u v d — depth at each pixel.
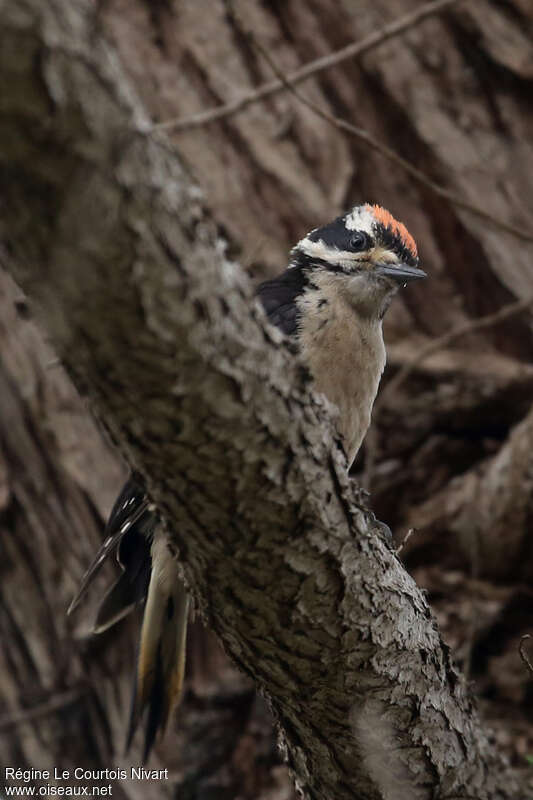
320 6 12.16
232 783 10.73
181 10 12.20
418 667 6.47
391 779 6.71
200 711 11.00
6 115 3.79
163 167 4.23
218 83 12.00
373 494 11.07
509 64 11.88
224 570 5.53
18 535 12.50
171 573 8.31
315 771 6.87
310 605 5.71
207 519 5.23
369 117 12.02
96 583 12.12
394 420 11.18
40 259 4.12
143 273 4.21
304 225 11.66
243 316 4.76
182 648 8.44
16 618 12.48
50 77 3.77
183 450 4.85
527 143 11.86
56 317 4.31
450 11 12.01
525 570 10.35
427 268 11.77
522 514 9.90
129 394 4.59
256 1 12.23
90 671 12.16
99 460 12.05
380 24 12.07
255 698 10.93
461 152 11.84
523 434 9.74
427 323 11.70
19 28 3.66
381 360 9.17
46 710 11.99
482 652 10.39
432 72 12.02
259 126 11.88
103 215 4.03
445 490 10.91
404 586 6.28
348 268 9.41
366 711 6.35
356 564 5.72
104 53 3.93
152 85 12.05
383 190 11.88
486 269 11.70
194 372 4.58
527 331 11.55
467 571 10.71
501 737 9.90
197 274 4.43
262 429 4.93
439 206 11.86
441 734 6.79
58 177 3.93
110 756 11.91
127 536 8.45
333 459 5.38
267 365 4.91
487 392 10.99
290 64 12.06
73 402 12.19
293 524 5.34
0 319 12.37
